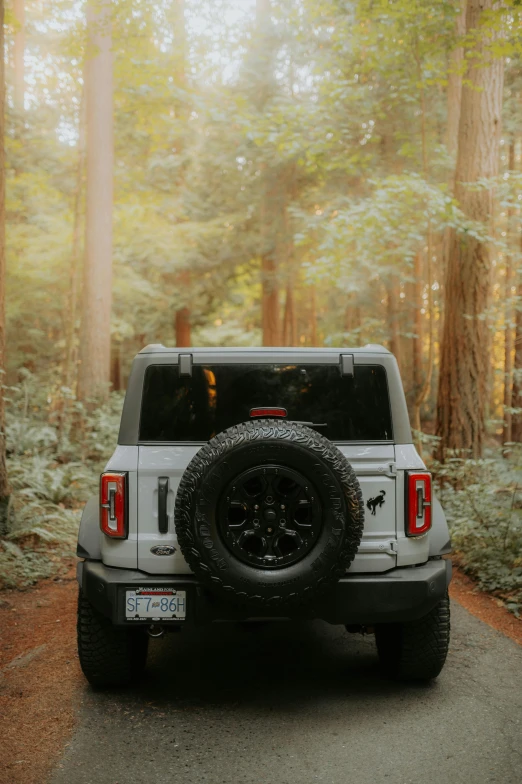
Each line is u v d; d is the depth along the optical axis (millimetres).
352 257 11094
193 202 23609
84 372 16078
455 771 3053
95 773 3055
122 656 3906
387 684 4125
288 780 2988
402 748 3281
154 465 3670
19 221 20672
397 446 3816
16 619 5480
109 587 3582
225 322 35812
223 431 3721
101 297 16250
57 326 22531
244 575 3322
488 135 10266
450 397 10109
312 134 13516
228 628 5312
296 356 3965
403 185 9844
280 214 20391
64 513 8938
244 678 4254
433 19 10555
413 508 3693
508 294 15195
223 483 3328
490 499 7469
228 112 15023
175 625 3635
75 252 16469
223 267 24531
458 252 10164
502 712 3688
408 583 3611
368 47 13422
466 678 4195
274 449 3318
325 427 3887
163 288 26047
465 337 10047
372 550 3682
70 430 14047
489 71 10227
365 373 3961
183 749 3293
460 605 5887
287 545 3486
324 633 5188
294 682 4180
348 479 3373
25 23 21469
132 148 23500
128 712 3736
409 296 19469
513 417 17375
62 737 3426
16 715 3699
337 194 16906
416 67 12414
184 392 3889
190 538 3334
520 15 9242
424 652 3936
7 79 22531
